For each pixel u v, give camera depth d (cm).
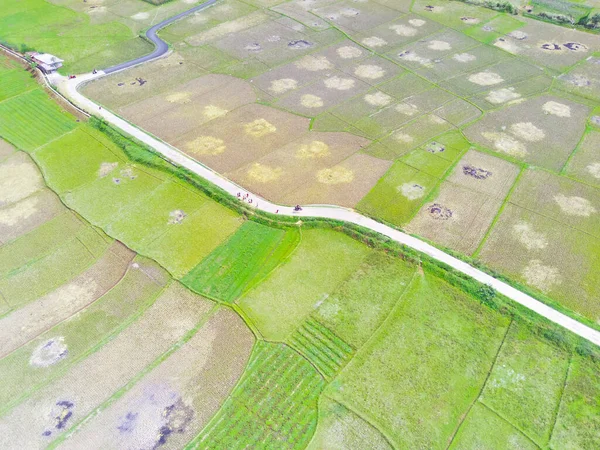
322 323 4841
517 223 5784
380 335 4709
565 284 5075
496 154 6881
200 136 7350
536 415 4100
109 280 5388
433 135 7288
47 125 7744
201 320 4934
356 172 6619
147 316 4994
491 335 4684
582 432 3981
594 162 6688
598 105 7875
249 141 7244
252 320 4894
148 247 5706
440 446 3938
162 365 4569
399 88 8406
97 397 4347
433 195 6206
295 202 6169
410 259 5353
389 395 4269
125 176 6706
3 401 4341
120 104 8081
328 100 8150
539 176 6475
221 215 6081
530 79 8569
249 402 4272
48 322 4981
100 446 4016
